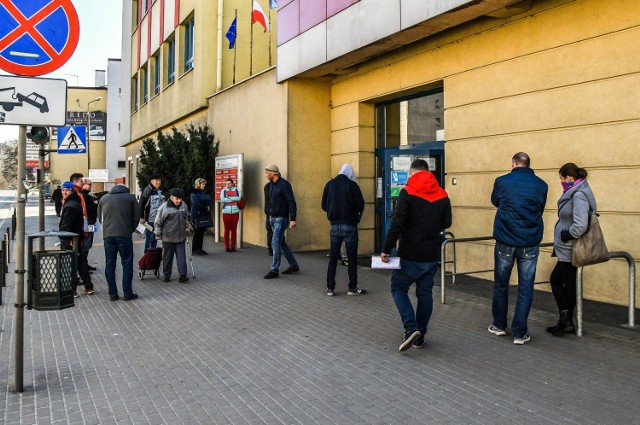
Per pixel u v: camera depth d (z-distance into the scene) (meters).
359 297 7.98
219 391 4.46
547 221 7.96
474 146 9.09
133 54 30.00
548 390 4.34
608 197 7.14
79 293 8.55
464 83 9.27
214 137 17.31
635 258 6.87
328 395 4.34
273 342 5.82
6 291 8.81
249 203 14.88
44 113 4.51
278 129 13.20
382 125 12.20
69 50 4.66
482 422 3.79
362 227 12.23
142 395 4.38
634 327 6.04
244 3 18.64
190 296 8.27
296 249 12.92
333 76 12.72
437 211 5.34
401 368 4.93
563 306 5.81
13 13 4.45
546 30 7.89
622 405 4.03
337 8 10.60
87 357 5.37
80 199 8.56
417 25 8.68
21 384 4.45
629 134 6.90
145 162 17.48
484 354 5.26
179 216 9.43
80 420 3.91
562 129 7.70
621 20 6.97
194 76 18.75
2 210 42.38
